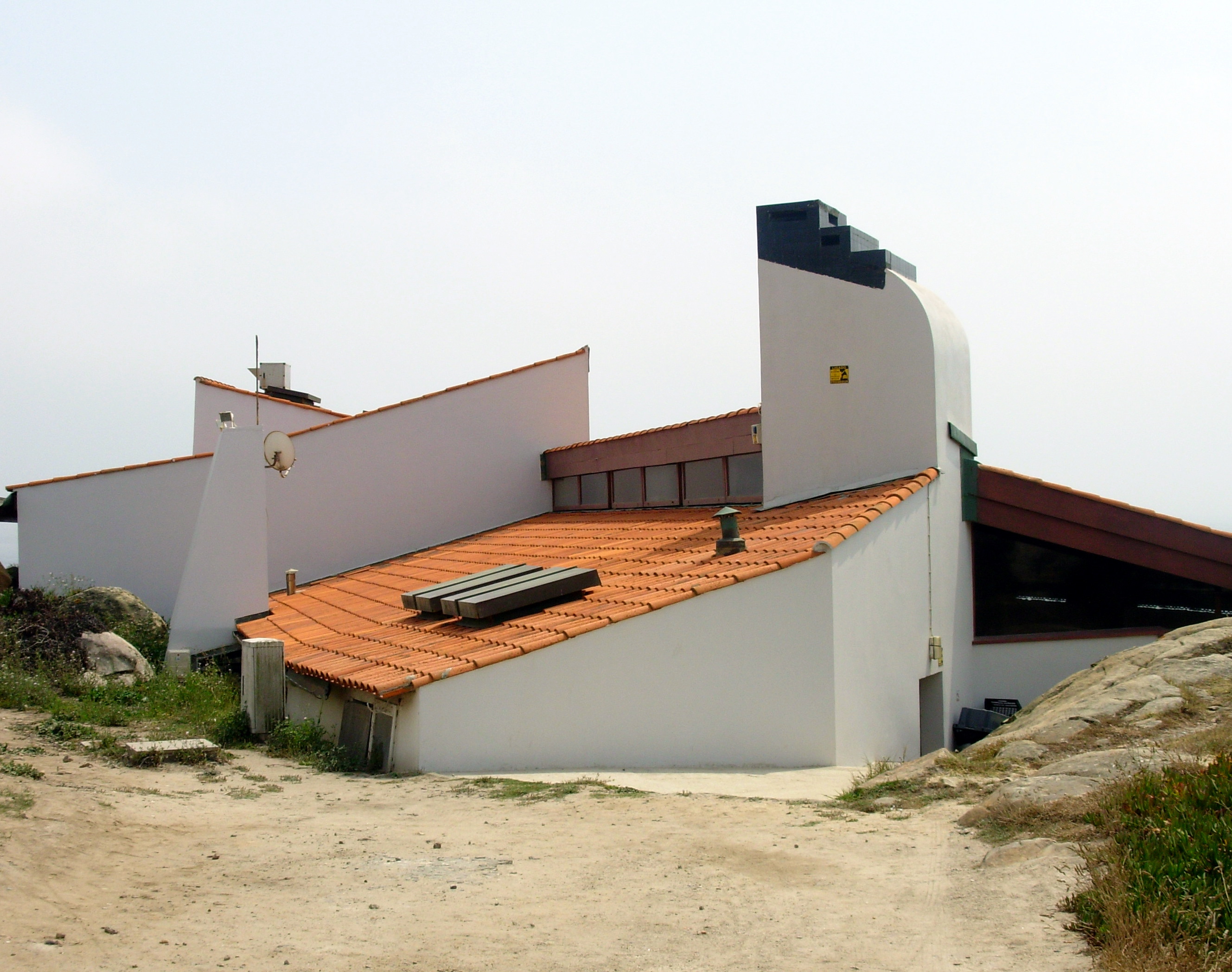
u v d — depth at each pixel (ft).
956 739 55.98
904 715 50.21
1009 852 20.81
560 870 22.49
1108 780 23.43
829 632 43.55
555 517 88.33
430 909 19.86
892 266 59.52
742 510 65.31
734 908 19.49
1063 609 57.67
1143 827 19.57
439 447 87.56
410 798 31.53
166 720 45.14
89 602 64.23
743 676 42.19
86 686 49.14
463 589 51.78
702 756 41.27
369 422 84.99
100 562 76.23
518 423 90.94
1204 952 15.33
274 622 62.39
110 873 21.75
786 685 42.78
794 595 43.24
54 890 20.08
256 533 64.13
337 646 49.57
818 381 60.34
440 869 22.71
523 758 38.40
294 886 21.38
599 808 28.96
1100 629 56.70
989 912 18.25
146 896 20.33
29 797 26.58
